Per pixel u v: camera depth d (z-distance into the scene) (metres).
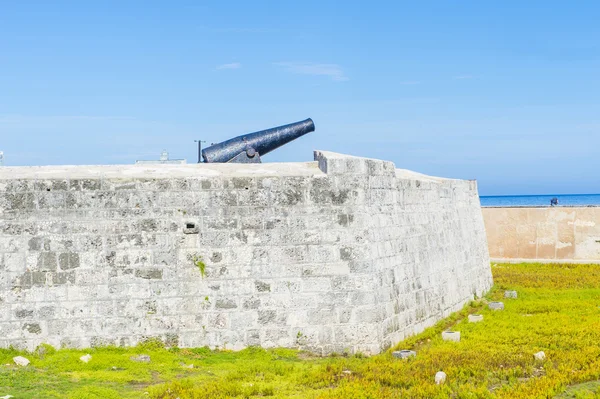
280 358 16.80
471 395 13.17
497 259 38.78
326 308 17.36
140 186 17.08
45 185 16.77
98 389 13.40
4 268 16.55
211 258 17.20
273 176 17.61
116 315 16.81
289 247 17.41
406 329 19.25
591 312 22.22
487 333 19.41
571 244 38.56
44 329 16.56
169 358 16.30
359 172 17.77
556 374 14.66
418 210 21.59
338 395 13.29
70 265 16.72
